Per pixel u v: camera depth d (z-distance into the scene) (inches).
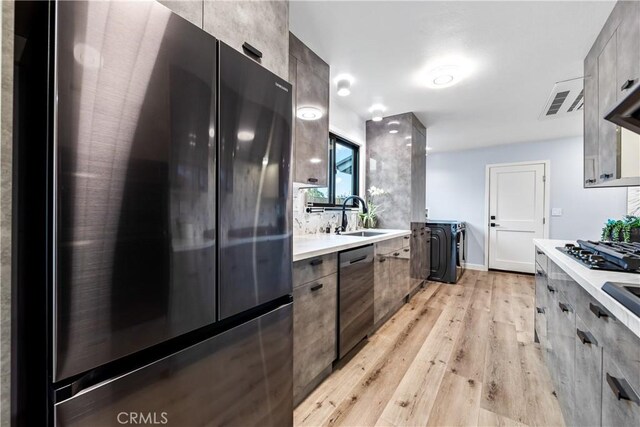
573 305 49.6
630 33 55.1
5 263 22.4
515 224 189.0
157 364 30.0
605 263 48.6
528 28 70.2
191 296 32.8
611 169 64.6
